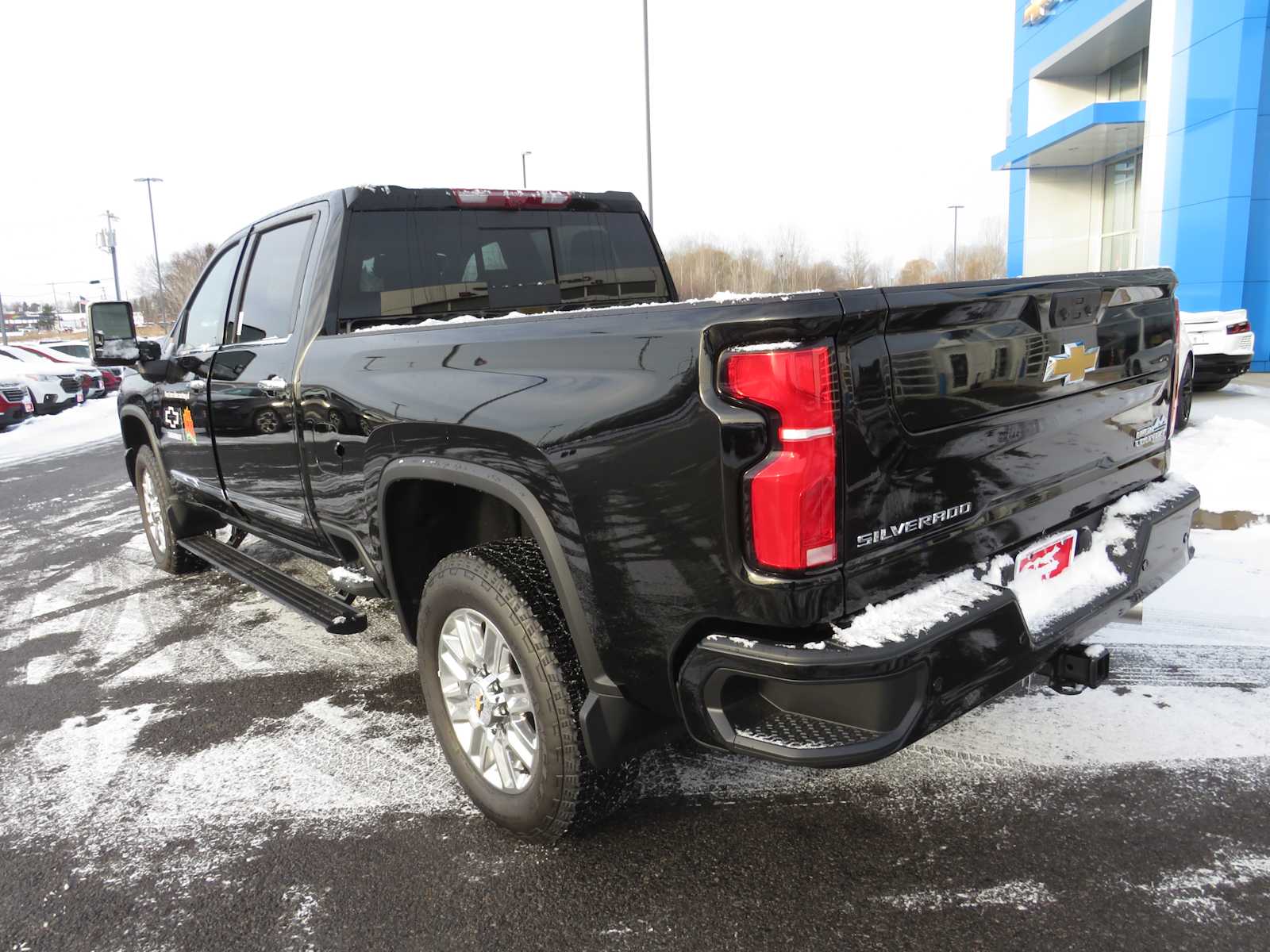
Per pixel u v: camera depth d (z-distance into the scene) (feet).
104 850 8.52
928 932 6.84
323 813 8.97
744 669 6.08
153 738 10.85
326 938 7.15
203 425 13.37
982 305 6.68
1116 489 8.70
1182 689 10.48
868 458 6.01
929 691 6.14
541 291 12.57
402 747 10.34
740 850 8.00
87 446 44.88
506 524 9.55
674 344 6.13
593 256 13.25
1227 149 45.78
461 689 8.61
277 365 10.91
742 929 6.98
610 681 7.11
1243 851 7.61
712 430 5.91
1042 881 7.36
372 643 13.80
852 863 7.73
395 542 9.23
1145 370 8.90
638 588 6.59
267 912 7.50
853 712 5.95
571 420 6.79
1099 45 60.08
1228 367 35.22
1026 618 7.27
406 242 11.07
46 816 9.17
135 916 7.52
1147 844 7.77
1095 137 59.67
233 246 13.25
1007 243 75.31
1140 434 8.98
